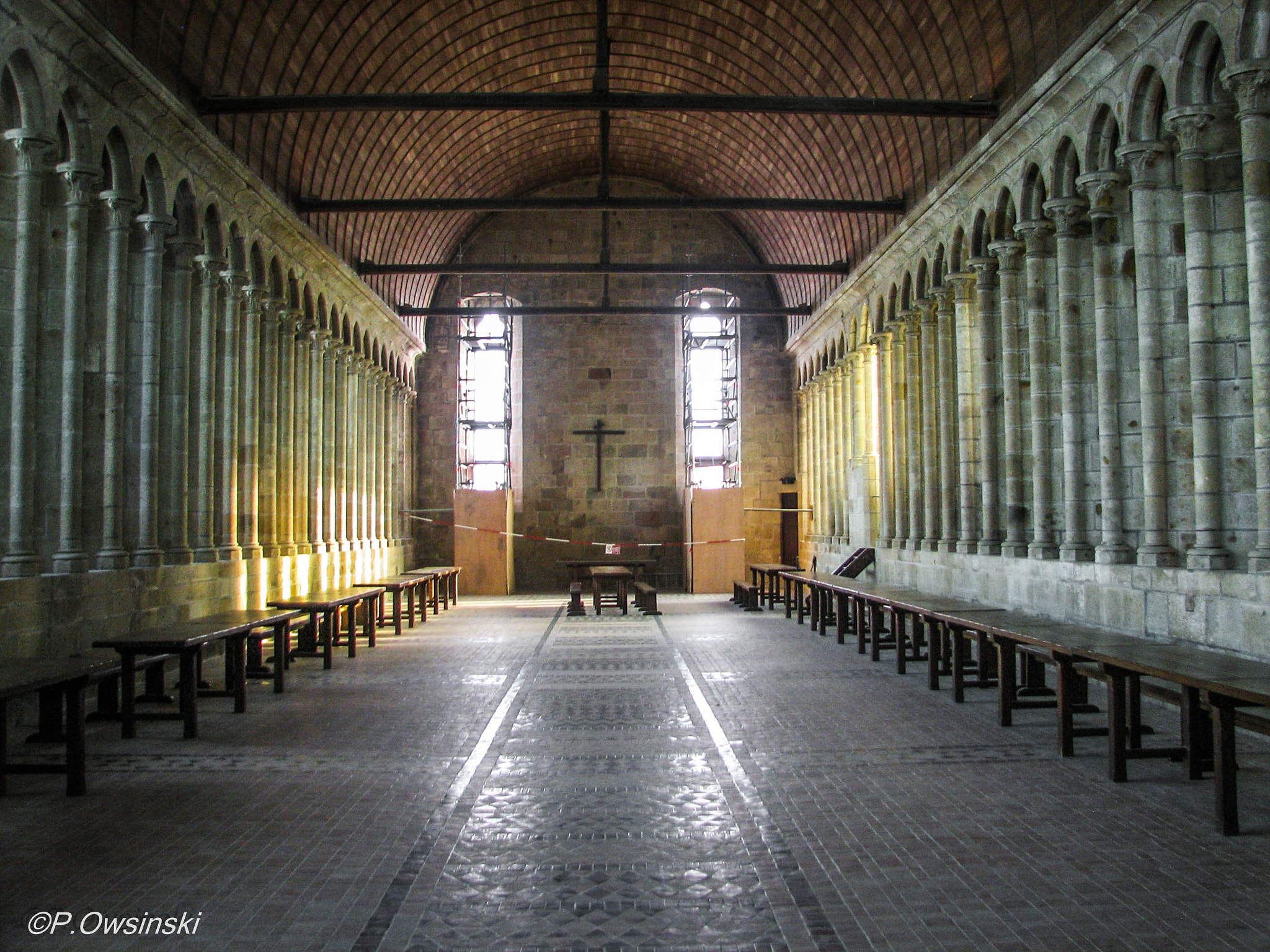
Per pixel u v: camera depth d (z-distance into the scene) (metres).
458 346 37.25
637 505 37.19
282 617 14.17
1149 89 13.34
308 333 24.00
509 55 25.86
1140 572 13.59
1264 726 7.21
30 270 12.58
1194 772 9.04
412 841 7.42
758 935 5.70
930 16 19.16
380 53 22.38
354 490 28.25
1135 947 5.51
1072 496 15.98
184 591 16.41
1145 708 12.85
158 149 15.72
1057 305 17.27
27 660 9.41
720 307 37.06
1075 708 11.59
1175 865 6.78
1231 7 11.26
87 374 14.88
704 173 34.25
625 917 5.97
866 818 7.93
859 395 28.52
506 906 6.15
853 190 26.84
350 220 26.39
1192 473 13.38
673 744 10.66
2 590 11.46
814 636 21.11
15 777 9.41
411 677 15.54
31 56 12.16
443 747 10.56
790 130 27.47
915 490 23.69
